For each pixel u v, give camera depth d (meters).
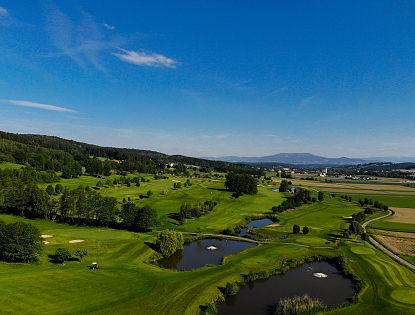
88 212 93.31
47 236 75.00
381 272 61.12
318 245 81.38
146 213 90.56
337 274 61.72
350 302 48.09
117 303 42.88
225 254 74.25
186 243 83.81
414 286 54.59
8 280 46.31
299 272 62.50
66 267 55.75
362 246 80.56
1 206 97.50
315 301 46.75
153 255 69.94
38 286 45.75
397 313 44.38
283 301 47.03
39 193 95.62
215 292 49.94
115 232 86.38
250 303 47.62
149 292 47.56
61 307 40.06
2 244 53.91
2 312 36.88
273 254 71.94
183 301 45.38
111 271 55.81
